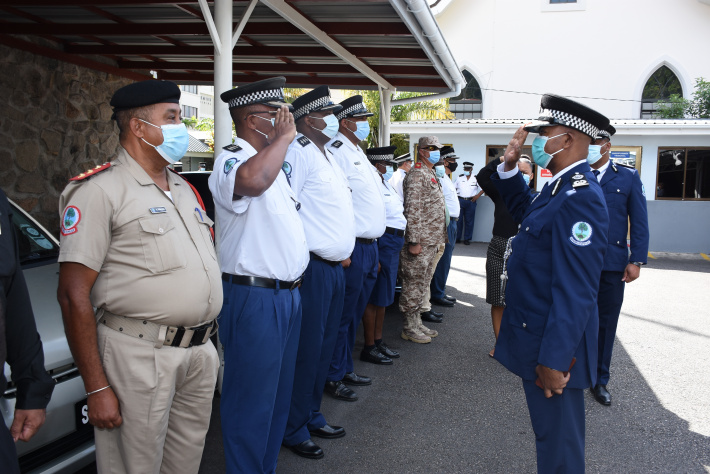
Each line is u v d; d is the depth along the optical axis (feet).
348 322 13.20
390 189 15.51
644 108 61.62
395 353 16.52
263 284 8.34
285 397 9.30
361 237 12.69
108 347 6.40
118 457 6.70
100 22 17.07
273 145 7.63
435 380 14.83
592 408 13.38
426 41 17.48
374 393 13.89
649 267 33.60
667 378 15.31
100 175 6.31
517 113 63.26
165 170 7.18
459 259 34.94
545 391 7.47
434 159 17.31
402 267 17.34
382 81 25.49
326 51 20.12
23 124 18.94
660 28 59.41
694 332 19.70
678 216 39.32
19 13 15.94
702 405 13.56
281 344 8.50
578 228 7.25
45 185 19.97
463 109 65.05
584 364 7.63
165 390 6.54
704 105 57.16
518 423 12.43
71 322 6.07
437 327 19.75
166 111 6.61
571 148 7.79
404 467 10.48
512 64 62.85
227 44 11.95
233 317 8.39
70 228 6.08
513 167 9.20
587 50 61.16
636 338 18.97
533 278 7.80
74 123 21.12
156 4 14.44
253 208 8.29
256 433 8.43
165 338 6.52
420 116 52.19
